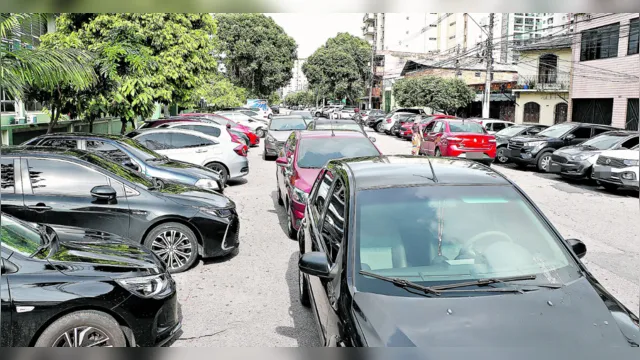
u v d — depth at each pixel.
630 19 23.84
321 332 3.72
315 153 8.91
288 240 8.22
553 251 3.60
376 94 69.00
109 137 9.89
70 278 3.87
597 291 3.26
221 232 6.75
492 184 4.10
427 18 84.19
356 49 67.56
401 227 3.63
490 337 2.76
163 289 4.36
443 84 38.38
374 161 4.72
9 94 7.98
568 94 30.20
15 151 6.37
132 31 14.42
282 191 10.25
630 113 24.19
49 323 3.72
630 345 2.75
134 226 6.39
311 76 65.25
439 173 4.27
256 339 4.67
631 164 12.38
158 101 18.23
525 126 20.25
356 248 3.49
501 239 3.62
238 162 13.32
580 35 27.55
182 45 18.44
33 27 15.91
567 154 14.70
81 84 9.52
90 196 6.33
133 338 4.03
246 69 49.25
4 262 3.78
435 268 3.38
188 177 9.45
